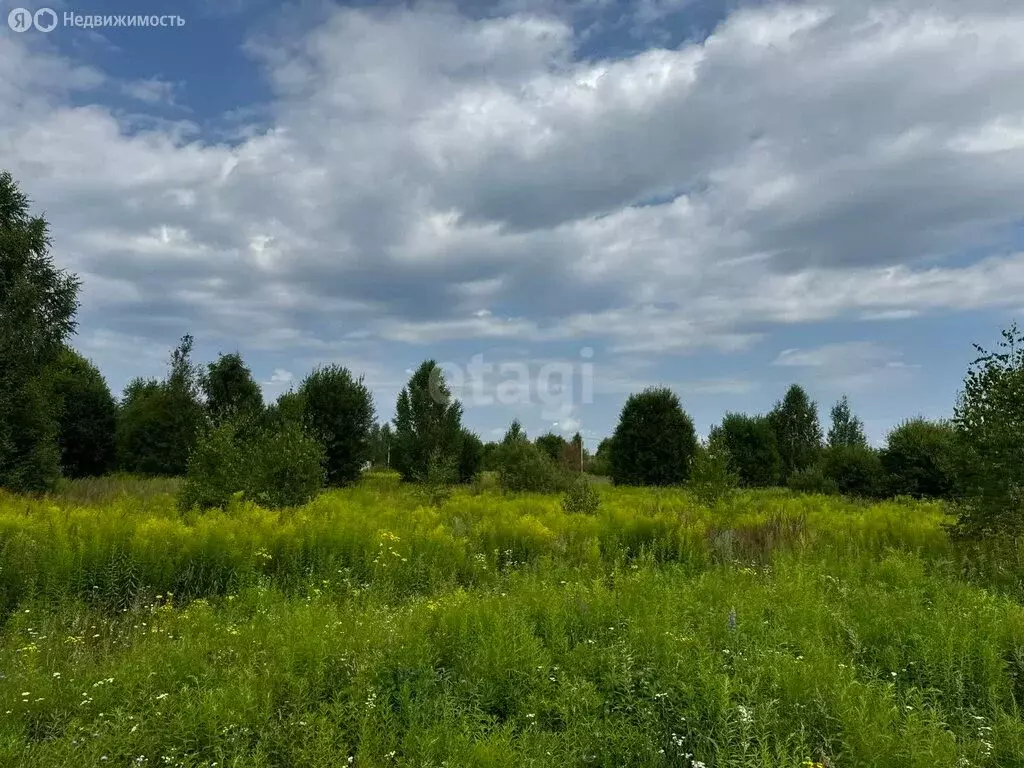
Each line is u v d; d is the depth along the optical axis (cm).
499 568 1027
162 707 419
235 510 1230
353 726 409
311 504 1469
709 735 385
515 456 2288
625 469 2661
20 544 847
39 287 2575
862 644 539
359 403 2472
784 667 440
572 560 1009
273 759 388
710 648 490
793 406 3331
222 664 504
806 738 386
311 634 504
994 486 936
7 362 2170
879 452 2230
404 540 995
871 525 1209
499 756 356
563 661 487
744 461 2756
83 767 360
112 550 836
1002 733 407
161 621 700
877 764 352
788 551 997
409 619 573
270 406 2444
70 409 3117
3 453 1942
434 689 457
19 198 2619
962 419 1005
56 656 555
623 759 386
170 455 3069
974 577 862
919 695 445
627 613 572
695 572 922
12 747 362
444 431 2744
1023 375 966
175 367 3173
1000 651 511
